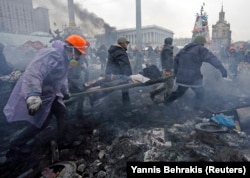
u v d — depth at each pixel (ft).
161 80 13.48
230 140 8.89
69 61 7.47
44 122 8.20
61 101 8.14
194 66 11.94
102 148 8.66
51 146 8.37
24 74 6.74
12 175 7.29
